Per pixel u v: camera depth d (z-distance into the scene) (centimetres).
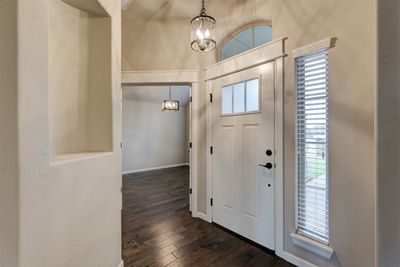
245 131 251
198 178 316
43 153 106
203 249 230
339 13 168
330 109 175
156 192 453
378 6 56
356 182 162
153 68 313
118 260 186
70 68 159
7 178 90
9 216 90
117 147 183
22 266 93
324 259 182
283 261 208
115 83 179
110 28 171
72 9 160
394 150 54
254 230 241
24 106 94
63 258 121
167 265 203
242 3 257
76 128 163
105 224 166
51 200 112
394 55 54
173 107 638
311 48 184
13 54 90
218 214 287
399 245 54
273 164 222
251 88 245
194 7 289
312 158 193
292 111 203
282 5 210
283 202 212
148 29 313
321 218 187
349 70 164
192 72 310
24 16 94
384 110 56
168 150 770
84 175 141
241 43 277
